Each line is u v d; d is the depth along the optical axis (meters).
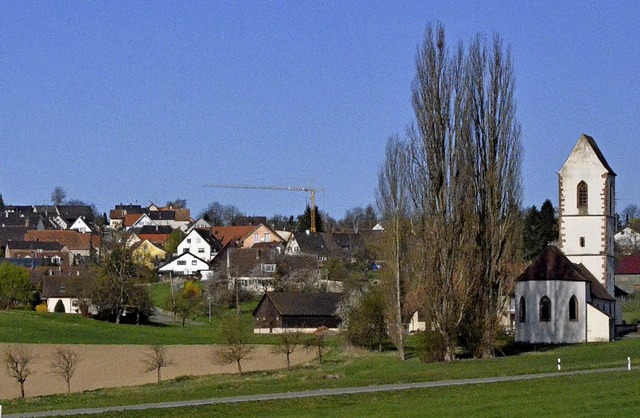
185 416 63.91
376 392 73.69
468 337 107.31
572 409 60.50
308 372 109.88
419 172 108.88
